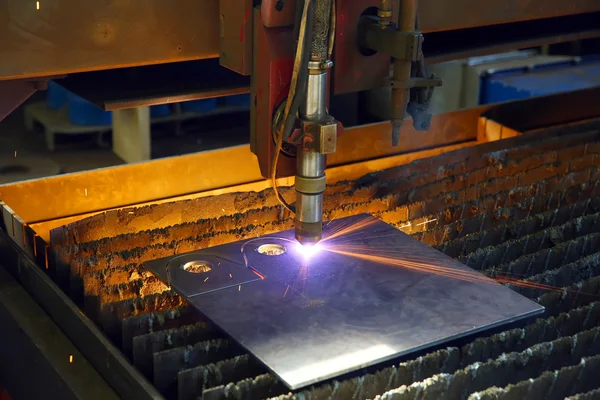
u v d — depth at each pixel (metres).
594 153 1.83
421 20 1.48
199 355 1.12
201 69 1.57
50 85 3.46
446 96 3.46
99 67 1.28
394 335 1.12
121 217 1.50
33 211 1.67
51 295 1.30
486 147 1.91
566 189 1.64
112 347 1.14
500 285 1.27
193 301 1.20
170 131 3.44
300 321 1.15
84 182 1.70
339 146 1.96
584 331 1.17
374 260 1.34
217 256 1.34
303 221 1.25
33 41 1.22
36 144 3.41
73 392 1.13
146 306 1.24
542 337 1.19
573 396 1.02
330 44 1.15
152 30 1.30
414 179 1.71
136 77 1.51
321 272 1.29
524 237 1.45
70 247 1.37
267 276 1.28
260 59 1.17
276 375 1.03
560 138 1.91
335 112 3.05
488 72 3.37
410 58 1.19
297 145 1.18
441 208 1.61
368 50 1.26
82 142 3.44
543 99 2.27
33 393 1.30
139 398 1.05
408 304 1.21
